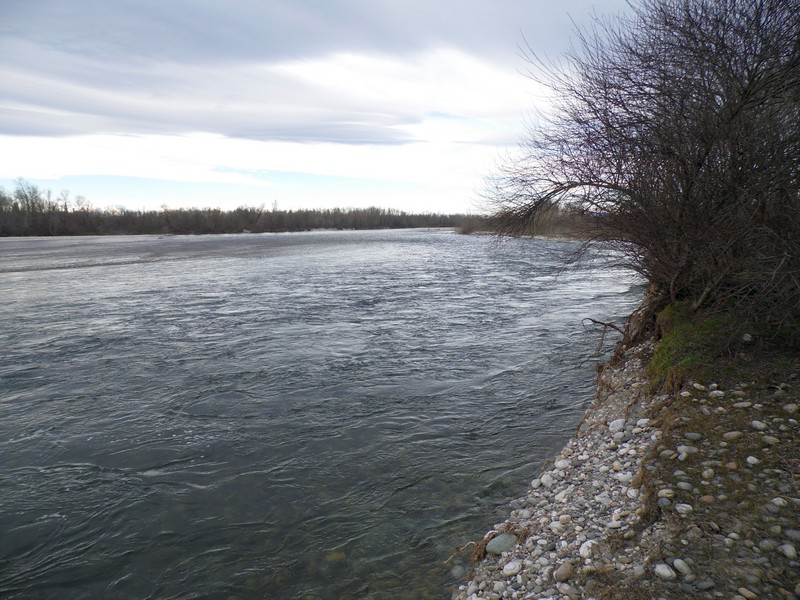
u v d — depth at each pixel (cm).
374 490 662
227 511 627
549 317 1661
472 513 602
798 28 735
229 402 961
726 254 802
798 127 726
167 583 512
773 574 384
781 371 714
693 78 828
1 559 550
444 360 1202
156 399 978
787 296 729
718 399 676
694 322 892
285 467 726
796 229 697
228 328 1543
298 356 1245
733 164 748
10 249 4731
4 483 693
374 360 1209
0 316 1711
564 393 975
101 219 8850
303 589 495
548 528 521
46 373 1127
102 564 541
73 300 2014
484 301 1980
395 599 475
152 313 1766
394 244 5769
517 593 435
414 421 867
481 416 880
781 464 516
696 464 542
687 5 848
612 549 449
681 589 383
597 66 959
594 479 598
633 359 989
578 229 1087
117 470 723
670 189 849
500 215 1135
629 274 1394
